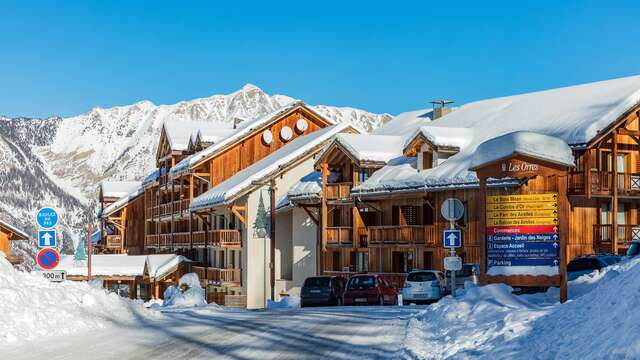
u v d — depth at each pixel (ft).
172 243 230.07
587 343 33.76
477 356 40.63
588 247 137.69
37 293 59.93
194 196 224.74
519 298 60.64
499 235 62.44
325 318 72.33
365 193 155.22
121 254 253.85
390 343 50.55
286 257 187.42
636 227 140.97
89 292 69.36
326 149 168.14
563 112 146.20
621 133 135.03
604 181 136.87
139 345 49.93
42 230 69.77
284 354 45.68
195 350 47.55
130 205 276.82
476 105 184.03
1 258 64.54
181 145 231.30
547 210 61.31
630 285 35.68
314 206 176.76
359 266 166.50
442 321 58.29
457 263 73.05
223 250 201.26
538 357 36.01
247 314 80.64
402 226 152.56
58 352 46.32
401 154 164.66
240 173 206.49
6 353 45.85
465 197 140.77
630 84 145.59
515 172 61.52
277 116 214.07
